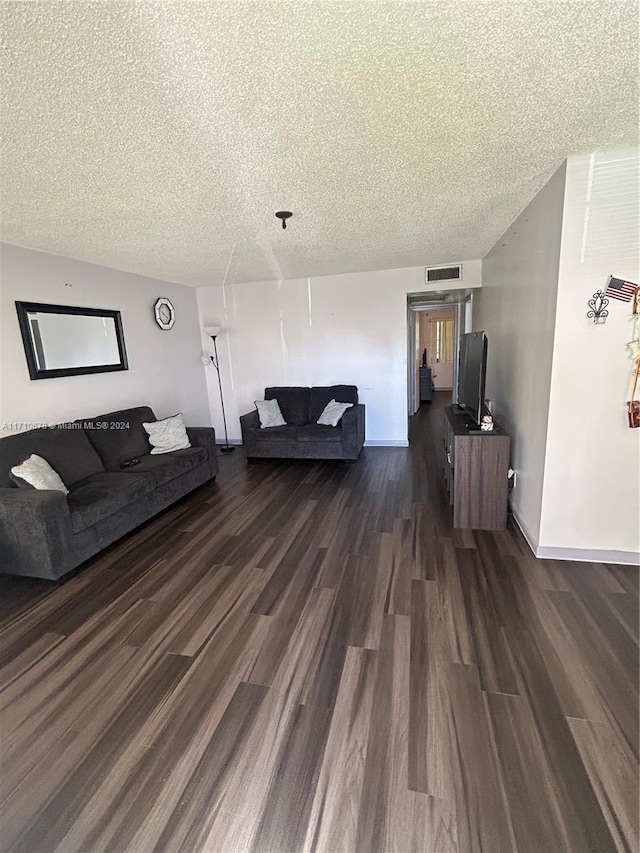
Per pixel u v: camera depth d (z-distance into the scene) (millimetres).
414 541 2869
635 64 1365
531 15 1150
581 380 2307
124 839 1172
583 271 2195
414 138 1846
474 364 3391
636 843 1107
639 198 2062
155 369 4891
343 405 4996
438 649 1839
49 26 1107
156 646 1943
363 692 1627
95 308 3947
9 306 3133
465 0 1087
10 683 1753
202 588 2412
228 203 2559
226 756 1396
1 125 1570
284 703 1596
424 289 5023
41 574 2479
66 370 3619
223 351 5926
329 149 1919
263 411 5188
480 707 1538
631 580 2299
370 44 1241
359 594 2279
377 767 1335
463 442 2939
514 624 1980
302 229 3195
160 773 1349
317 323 5516
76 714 1588
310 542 2930
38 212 2533
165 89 1411
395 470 4500
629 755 1344
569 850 1100
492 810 1201
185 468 3809
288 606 2205
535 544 2611
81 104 1470
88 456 3420
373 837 1148
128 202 2457
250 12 1095
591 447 2371
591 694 1578
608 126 1789
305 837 1157
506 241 3424
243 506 3672
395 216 2975
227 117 1612
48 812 1251
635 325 2186
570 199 2133
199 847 1144
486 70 1384
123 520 3033
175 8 1069
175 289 5289
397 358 5355
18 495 2492
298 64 1316
